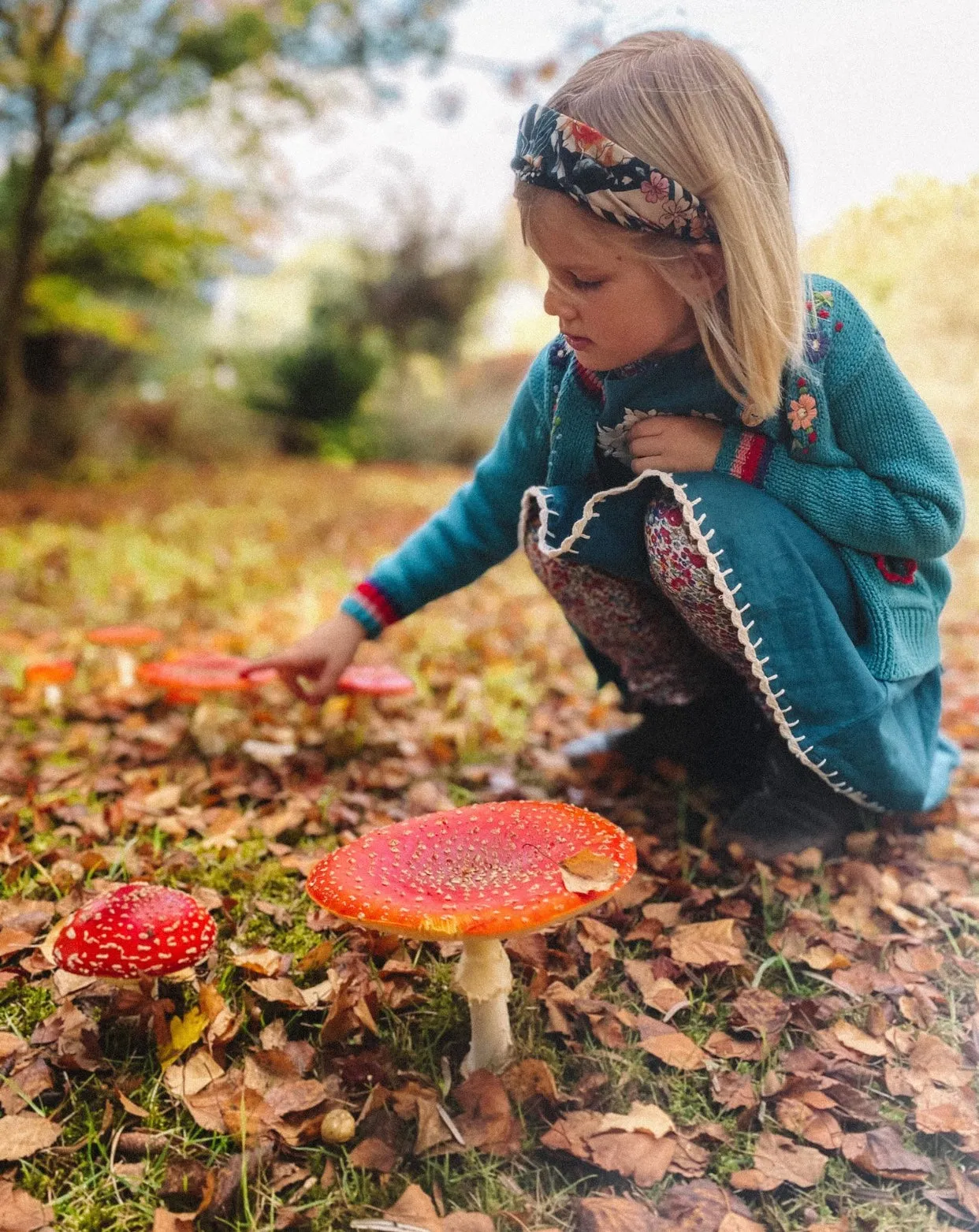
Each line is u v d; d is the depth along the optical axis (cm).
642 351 62
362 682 93
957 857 79
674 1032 59
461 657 136
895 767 72
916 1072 57
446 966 63
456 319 679
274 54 354
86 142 364
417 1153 51
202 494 353
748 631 66
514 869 52
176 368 514
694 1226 47
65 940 56
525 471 80
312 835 83
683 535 67
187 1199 49
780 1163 51
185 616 159
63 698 113
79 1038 57
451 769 97
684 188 56
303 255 891
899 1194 50
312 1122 52
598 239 57
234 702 113
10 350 371
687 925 67
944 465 68
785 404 65
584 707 117
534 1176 50
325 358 589
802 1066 57
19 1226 46
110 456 425
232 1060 57
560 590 80
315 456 577
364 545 245
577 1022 59
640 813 85
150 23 344
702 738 90
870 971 65
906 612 72
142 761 98
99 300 456
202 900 70
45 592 171
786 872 75
